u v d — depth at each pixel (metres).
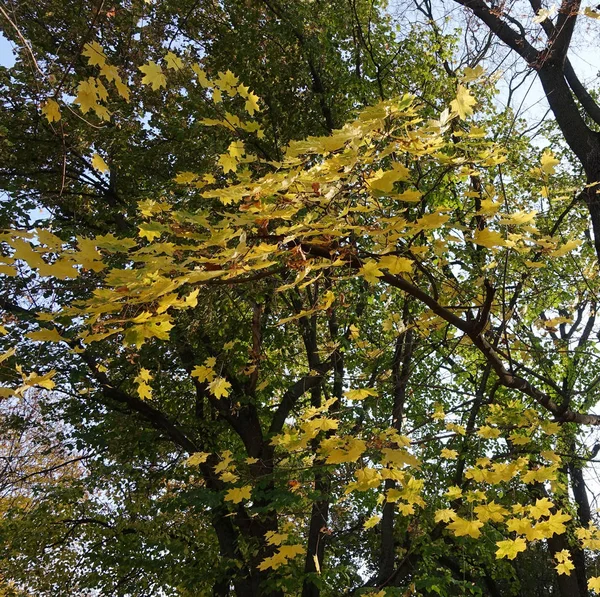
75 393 7.90
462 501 3.60
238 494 2.92
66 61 6.55
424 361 7.87
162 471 8.17
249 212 1.85
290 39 7.46
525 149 6.51
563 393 3.92
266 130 7.09
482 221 2.47
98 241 1.40
